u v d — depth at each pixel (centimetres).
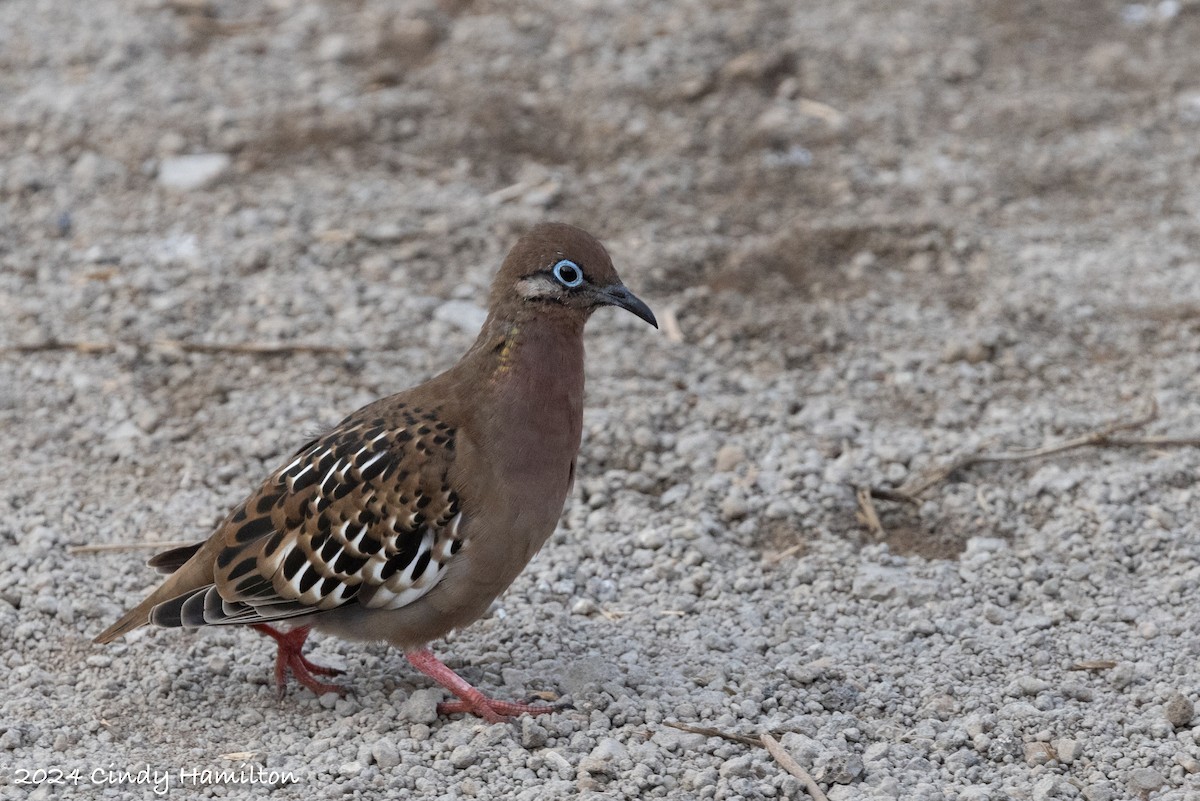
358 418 963
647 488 1236
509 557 934
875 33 1952
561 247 932
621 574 1131
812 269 1555
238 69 1873
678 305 1486
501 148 1752
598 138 1767
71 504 1197
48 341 1399
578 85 1850
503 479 919
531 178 1689
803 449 1271
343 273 1518
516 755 914
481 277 1518
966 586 1106
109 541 1155
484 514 917
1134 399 1337
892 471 1246
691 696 977
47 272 1514
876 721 962
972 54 1917
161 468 1253
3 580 1092
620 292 945
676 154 1734
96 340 1411
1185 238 1580
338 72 1872
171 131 1742
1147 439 1263
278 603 927
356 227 1588
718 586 1112
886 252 1578
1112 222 1616
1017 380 1377
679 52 1898
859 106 1828
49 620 1060
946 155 1738
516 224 1599
